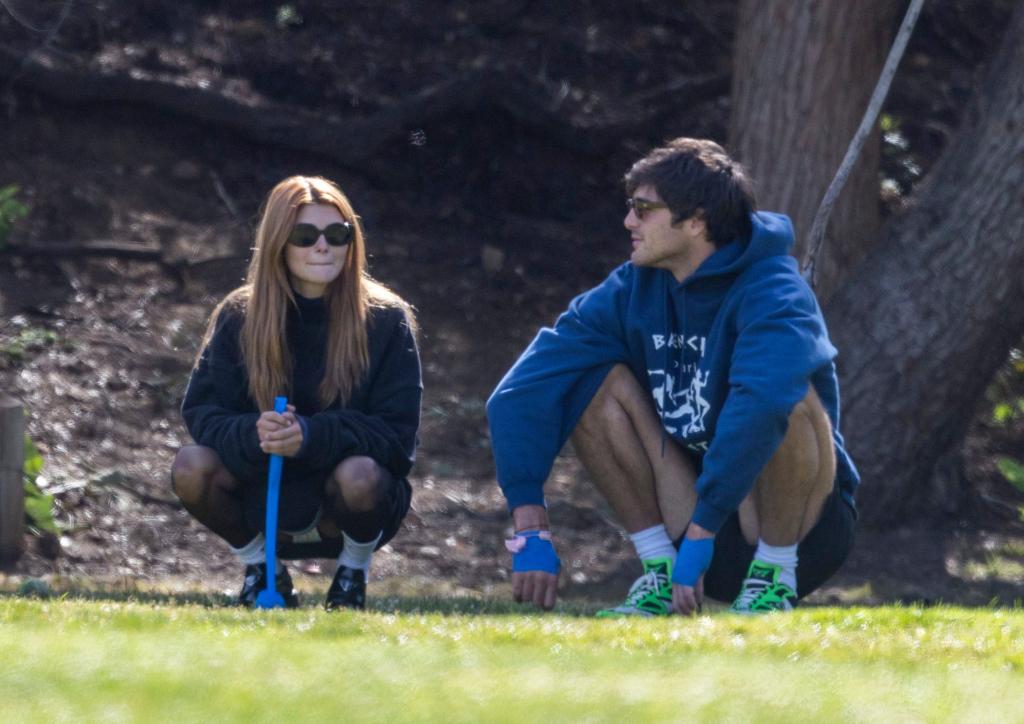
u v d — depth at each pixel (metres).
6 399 32.09
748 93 39.22
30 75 46.00
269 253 17.77
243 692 7.38
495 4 53.69
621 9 55.12
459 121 50.62
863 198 38.94
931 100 53.59
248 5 52.09
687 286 17.33
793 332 16.61
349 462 17.58
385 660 9.08
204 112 47.41
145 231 44.41
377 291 18.73
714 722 7.04
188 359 40.47
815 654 11.46
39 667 8.13
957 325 35.28
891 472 35.97
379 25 52.53
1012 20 36.00
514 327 45.47
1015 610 18.27
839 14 38.44
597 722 6.91
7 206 42.03
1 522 31.52
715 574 17.94
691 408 17.38
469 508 36.97
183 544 33.88
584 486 38.97
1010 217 35.06
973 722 7.50
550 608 17.17
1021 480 41.59
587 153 51.06
